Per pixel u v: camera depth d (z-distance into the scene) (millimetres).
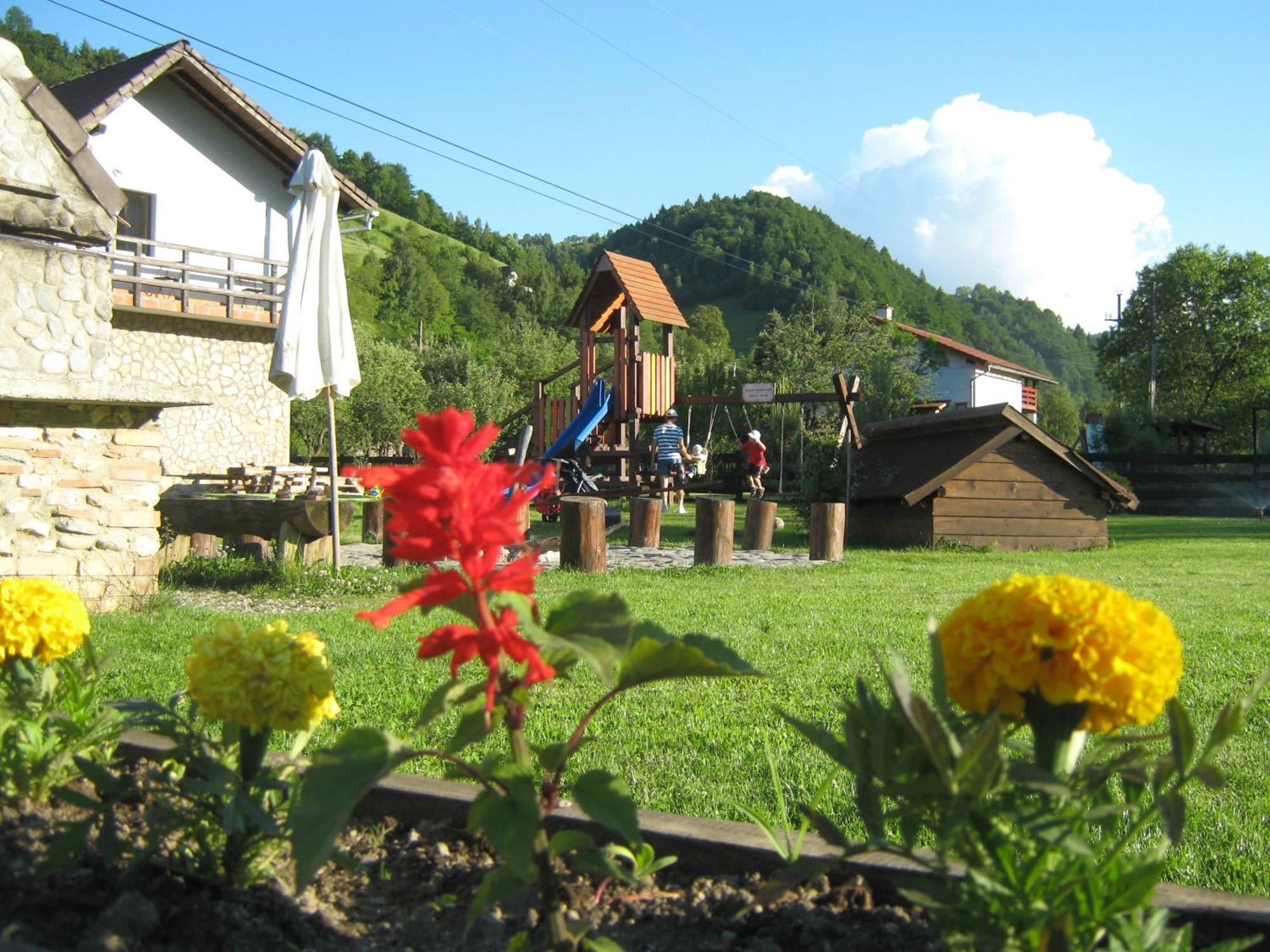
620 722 4355
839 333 42875
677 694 4895
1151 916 1462
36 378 9562
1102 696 1414
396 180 134000
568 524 10953
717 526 11453
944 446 15516
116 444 7926
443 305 94250
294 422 36219
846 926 1945
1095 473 15016
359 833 2471
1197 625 7445
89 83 22422
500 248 134125
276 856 2180
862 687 1523
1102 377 62156
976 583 10125
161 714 1973
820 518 12672
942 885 1484
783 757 3818
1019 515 15023
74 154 10359
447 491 1491
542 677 1500
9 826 2029
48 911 1751
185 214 22562
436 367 44219
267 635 1972
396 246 95000
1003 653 1448
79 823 1789
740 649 6234
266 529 10102
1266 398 51938
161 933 1734
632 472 20266
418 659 1525
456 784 2600
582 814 2332
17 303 9781
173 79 22234
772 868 2189
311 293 9867
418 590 1502
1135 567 12258
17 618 2283
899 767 1396
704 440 31656
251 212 23469
